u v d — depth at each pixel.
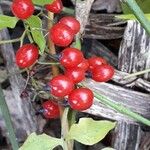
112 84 0.15
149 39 0.15
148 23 0.12
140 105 0.15
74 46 0.13
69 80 0.11
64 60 0.11
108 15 0.16
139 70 0.15
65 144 0.12
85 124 0.12
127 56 0.15
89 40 0.17
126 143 0.16
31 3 0.11
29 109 0.16
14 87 0.16
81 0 0.13
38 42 0.11
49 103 0.13
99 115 0.15
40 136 0.12
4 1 0.18
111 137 0.17
